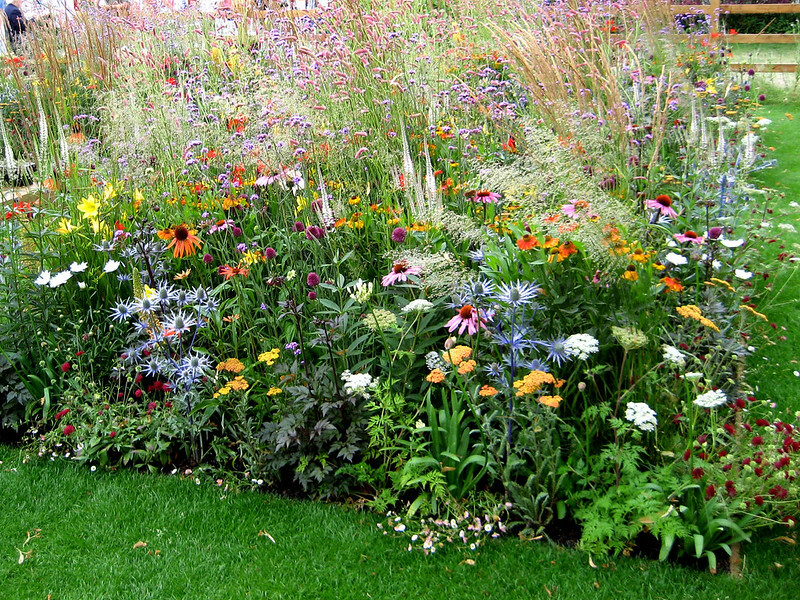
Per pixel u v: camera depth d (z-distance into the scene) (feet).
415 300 10.57
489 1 25.13
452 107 18.44
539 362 9.61
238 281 12.73
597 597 8.40
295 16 20.88
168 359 11.60
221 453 11.23
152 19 24.81
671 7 23.77
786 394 11.73
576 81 17.06
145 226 13.03
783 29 37.60
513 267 11.23
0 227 13.94
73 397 12.03
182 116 16.63
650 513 8.99
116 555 9.57
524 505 9.49
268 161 13.82
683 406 10.04
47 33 23.34
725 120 18.06
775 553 8.90
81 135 16.67
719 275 12.95
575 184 11.91
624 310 10.18
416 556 9.30
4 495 10.87
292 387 10.41
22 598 8.88
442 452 10.08
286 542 9.68
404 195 14.48
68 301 13.26
